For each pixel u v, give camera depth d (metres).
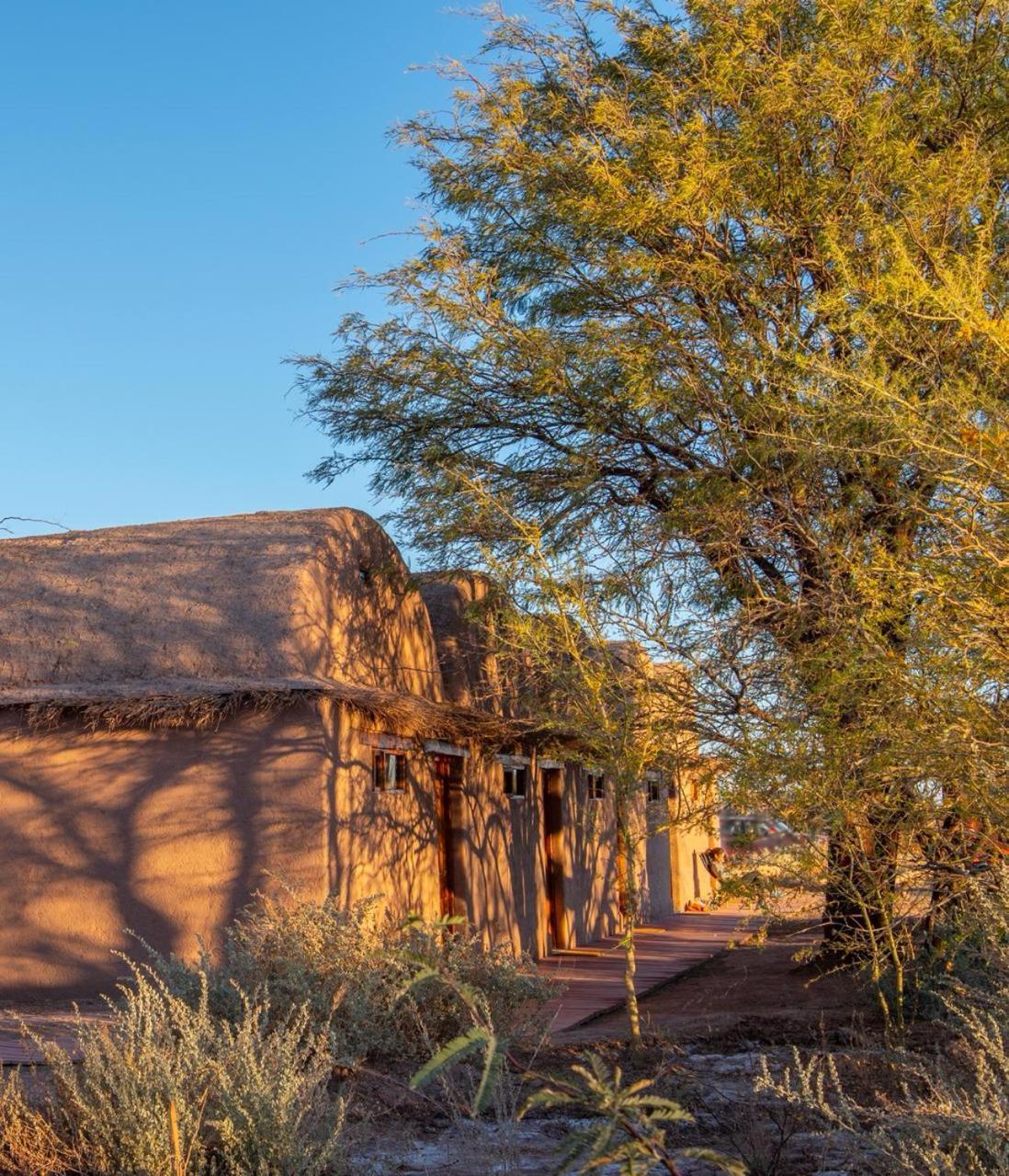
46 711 12.43
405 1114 7.11
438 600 17.08
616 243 13.09
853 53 12.00
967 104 12.59
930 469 6.90
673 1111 3.34
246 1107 5.71
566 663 10.13
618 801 9.59
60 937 12.24
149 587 13.27
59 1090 6.28
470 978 8.54
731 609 11.76
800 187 12.07
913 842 8.12
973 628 6.69
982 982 7.62
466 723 14.59
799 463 10.16
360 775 12.91
